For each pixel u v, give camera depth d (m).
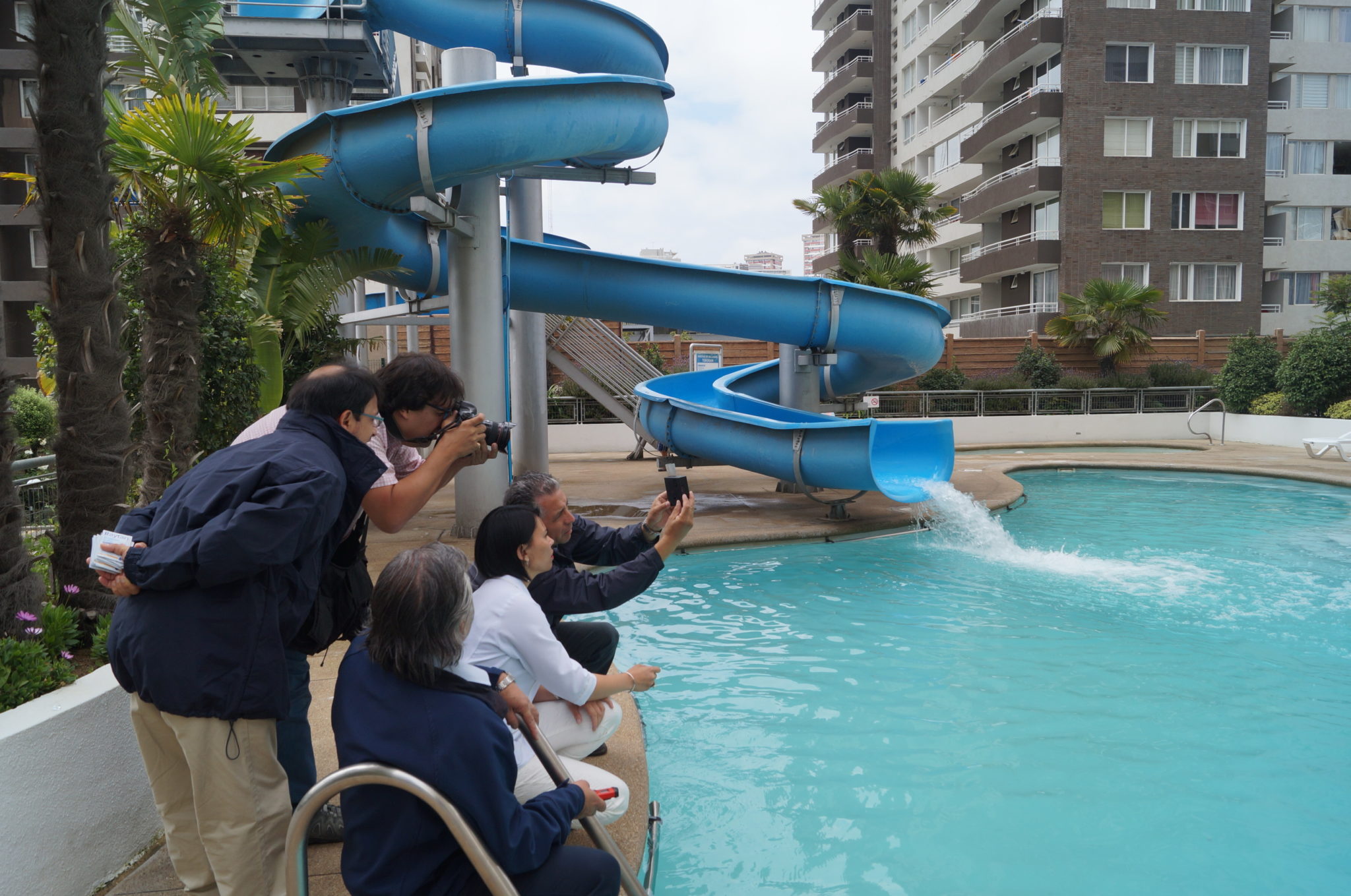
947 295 39.44
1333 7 31.45
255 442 2.30
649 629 6.48
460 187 8.61
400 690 1.96
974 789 3.94
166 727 2.30
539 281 11.01
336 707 2.02
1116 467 17.00
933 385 23.72
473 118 7.48
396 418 2.69
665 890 3.12
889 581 7.92
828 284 11.02
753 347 24.23
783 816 3.68
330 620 2.56
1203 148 28.86
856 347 11.48
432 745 1.88
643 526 3.69
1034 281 31.27
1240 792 3.89
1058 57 29.42
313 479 2.18
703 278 11.07
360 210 8.41
